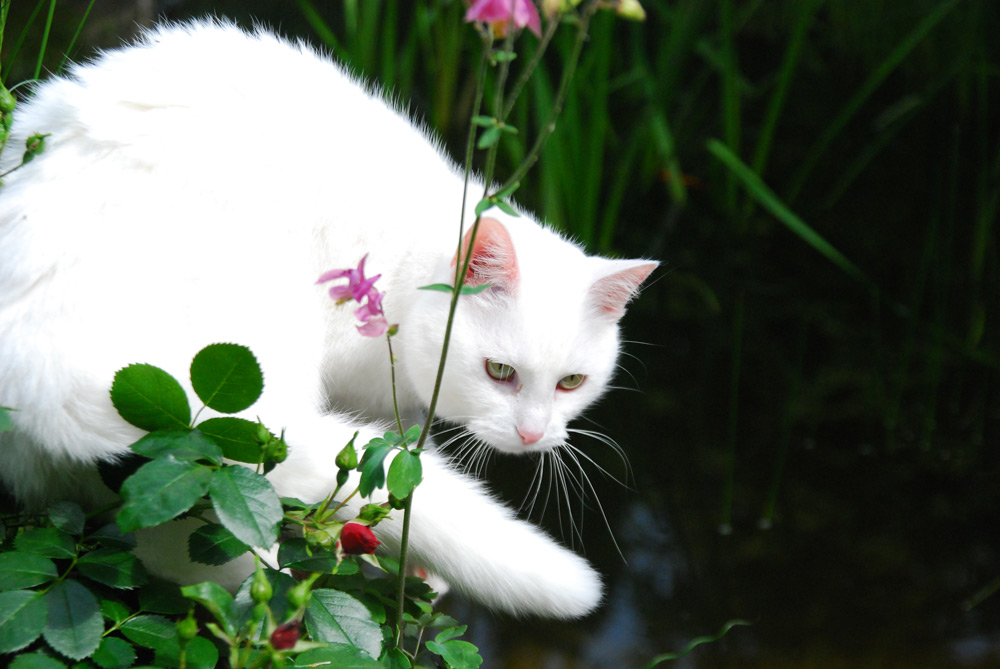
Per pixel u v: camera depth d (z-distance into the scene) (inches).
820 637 53.0
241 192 47.9
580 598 46.4
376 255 50.3
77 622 43.2
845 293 73.4
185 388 45.2
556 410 51.5
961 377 65.6
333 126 50.2
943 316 70.9
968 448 60.0
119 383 43.8
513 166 78.7
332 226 49.5
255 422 44.9
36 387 44.4
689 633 52.9
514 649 51.9
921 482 58.6
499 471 57.5
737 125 80.7
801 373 65.3
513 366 50.3
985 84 87.3
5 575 43.3
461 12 81.0
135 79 48.4
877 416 61.8
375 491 46.1
